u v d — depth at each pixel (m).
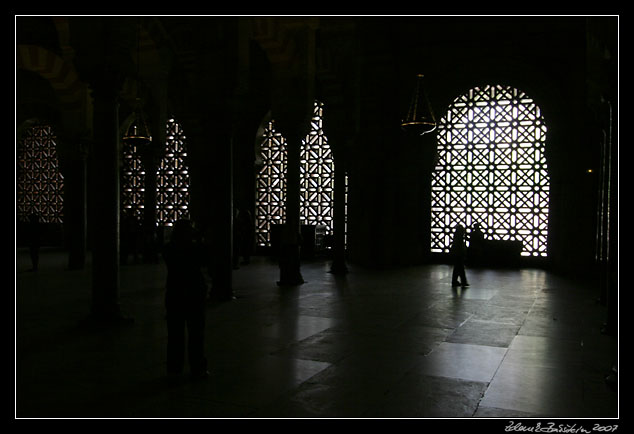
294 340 5.94
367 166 15.61
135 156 20.20
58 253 18.28
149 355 5.17
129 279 11.59
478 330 6.56
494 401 3.98
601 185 10.23
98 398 3.91
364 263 15.54
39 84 19.81
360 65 14.19
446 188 16.30
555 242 14.68
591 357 5.30
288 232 11.06
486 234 15.95
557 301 9.03
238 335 6.18
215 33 8.66
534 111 15.47
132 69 6.96
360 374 4.63
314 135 18.11
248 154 18.52
